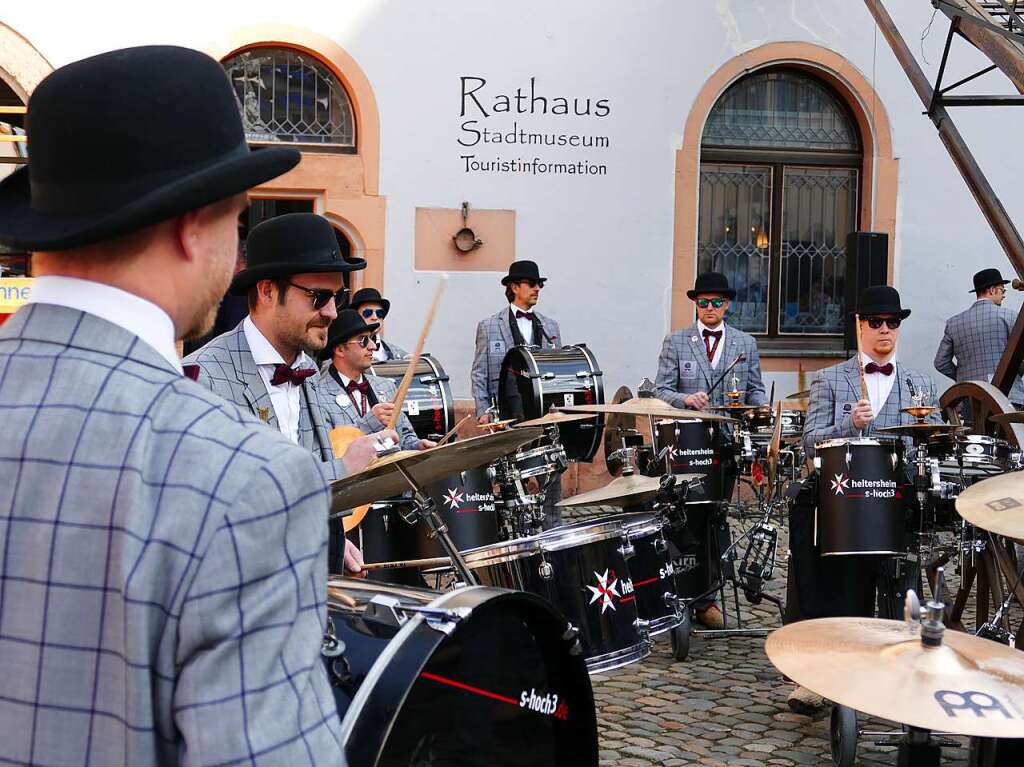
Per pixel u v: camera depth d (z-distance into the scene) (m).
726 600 7.01
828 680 2.98
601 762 4.38
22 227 1.30
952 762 4.39
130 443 1.23
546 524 7.78
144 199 1.26
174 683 1.18
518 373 8.08
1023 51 7.35
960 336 9.34
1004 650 3.21
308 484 1.26
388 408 4.49
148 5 9.06
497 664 2.39
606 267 9.91
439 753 2.25
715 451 6.10
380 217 9.52
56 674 1.20
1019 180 10.49
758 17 10.10
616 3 9.85
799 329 10.67
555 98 9.77
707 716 4.95
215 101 1.35
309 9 9.34
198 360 3.32
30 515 1.23
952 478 5.22
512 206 9.74
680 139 10.01
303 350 3.48
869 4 9.25
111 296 1.31
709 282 7.73
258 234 3.39
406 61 9.53
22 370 1.29
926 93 8.21
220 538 1.19
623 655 4.31
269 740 1.17
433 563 4.00
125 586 1.17
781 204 10.54
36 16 8.87
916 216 10.44
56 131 1.28
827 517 5.15
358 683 2.08
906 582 5.34
